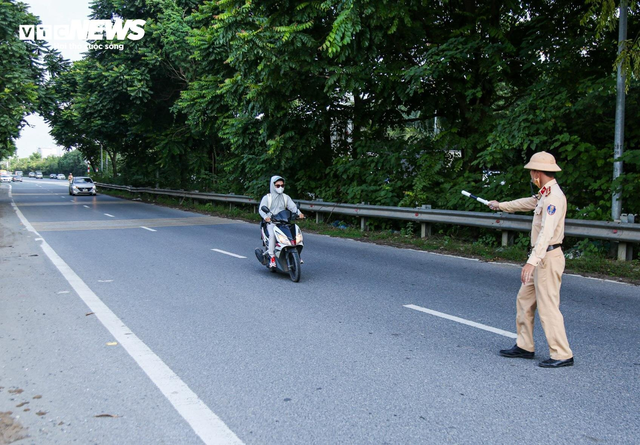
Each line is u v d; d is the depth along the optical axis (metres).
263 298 7.25
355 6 11.26
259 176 19.23
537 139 11.23
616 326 5.91
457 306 6.80
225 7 12.56
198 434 3.45
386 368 4.60
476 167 14.29
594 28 12.05
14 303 6.92
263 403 3.91
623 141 10.15
